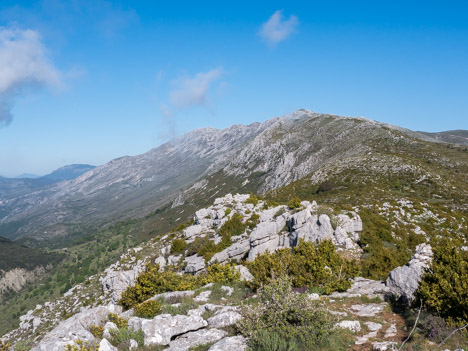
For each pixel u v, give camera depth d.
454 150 86.12
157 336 11.07
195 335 11.00
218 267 20.70
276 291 11.03
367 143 104.56
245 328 10.08
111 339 11.12
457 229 35.88
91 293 50.31
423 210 40.62
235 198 47.53
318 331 9.75
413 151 88.19
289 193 68.81
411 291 13.69
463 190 55.47
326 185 63.88
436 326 9.98
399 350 9.04
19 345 12.32
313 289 16.06
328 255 19.78
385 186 58.97
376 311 13.02
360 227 28.75
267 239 26.95
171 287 20.42
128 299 20.41
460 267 11.77
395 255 24.58
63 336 11.08
